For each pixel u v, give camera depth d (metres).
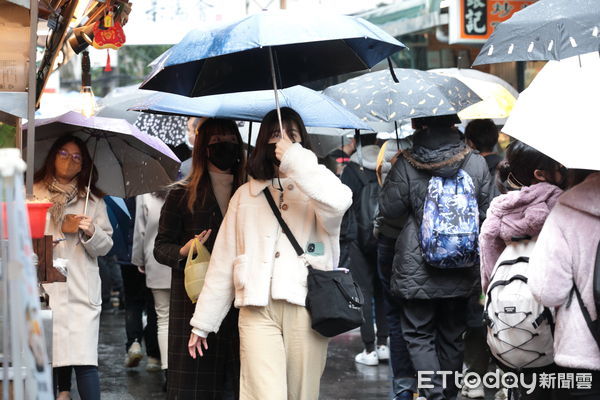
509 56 7.65
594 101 7.82
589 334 7.67
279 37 7.77
